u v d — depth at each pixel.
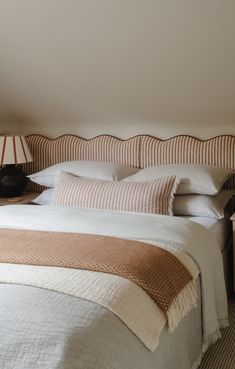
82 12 2.59
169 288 1.58
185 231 2.05
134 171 3.22
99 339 1.22
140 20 2.56
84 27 2.70
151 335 1.40
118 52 2.83
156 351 1.44
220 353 2.15
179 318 1.59
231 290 2.80
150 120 3.32
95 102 3.32
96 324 1.25
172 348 1.59
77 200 2.69
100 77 3.08
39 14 2.67
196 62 2.76
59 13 2.63
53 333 1.20
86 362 1.15
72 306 1.31
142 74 2.96
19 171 3.49
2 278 1.47
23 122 3.73
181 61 2.79
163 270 1.64
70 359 1.14
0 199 3.37
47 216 2.29
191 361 1.82
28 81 3.29
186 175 2.77
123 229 2.05
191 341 1.82
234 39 2.54
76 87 3.22
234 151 3.00
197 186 2.71
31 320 1.24
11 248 1.78
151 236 1.97
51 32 2.79
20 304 1.30
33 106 3.54
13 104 3.57
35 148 3.66
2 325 1.23
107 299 1.36
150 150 3.26
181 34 2.59
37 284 1.42
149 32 2.63
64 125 3.63
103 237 1.91
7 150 3.31
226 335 2.32
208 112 3.10
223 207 2.74
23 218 2.29
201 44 2.63
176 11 2.45
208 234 2.20
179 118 3.22
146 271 1.57
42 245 1.81
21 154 3.37
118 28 2.65
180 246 1.91
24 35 2.87
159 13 2.49
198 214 2.67
